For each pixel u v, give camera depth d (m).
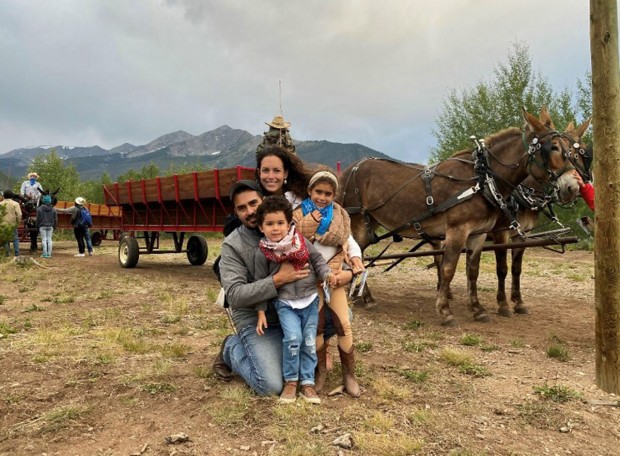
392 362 4.81
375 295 9.12
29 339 5.41
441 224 6.68
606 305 4.00
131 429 3.21
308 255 3.71
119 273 11.55
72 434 3.14
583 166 6.36
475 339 5.60
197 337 5.67
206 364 4.57
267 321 3.95
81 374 4.25
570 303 8.47
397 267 13.51
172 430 3.21
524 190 7.43
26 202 17.84
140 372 4.29
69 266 13.07
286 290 3.66
